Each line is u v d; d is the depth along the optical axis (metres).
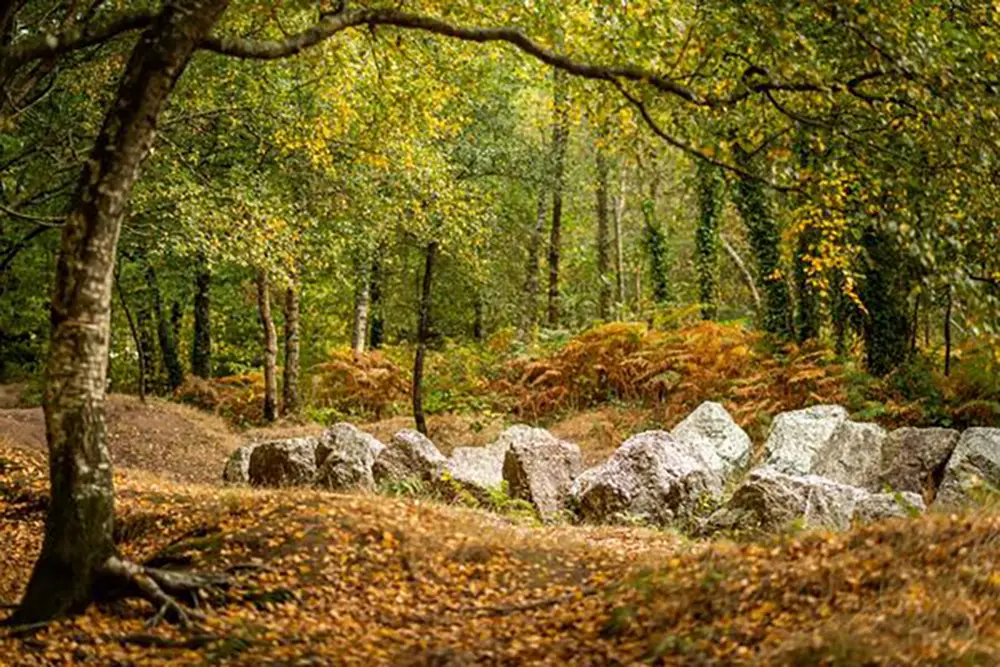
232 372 36.53
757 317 32.28
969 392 17.77
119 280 22.77
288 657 6.71
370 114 15.47
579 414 22.78
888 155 9.33
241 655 6.82
